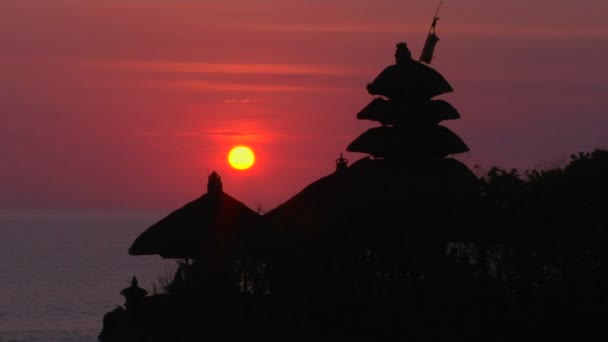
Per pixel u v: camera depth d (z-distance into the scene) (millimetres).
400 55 67250
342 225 54594
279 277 56250
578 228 49781
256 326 56031
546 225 50719
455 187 55688
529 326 49750
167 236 68625
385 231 53062
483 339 50375
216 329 57125
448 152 64250
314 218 56656
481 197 52344
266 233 57844
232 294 58656
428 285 52188
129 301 65688
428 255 52594
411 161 63906
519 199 51406
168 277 76125
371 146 63938
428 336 51375
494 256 52031
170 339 59531
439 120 65562
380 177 60750
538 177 52531
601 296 48781
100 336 68625
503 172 52750
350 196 58125
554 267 50406
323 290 54469
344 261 54188
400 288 52562
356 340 53000
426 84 65062
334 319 53812
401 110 64062
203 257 62344
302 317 54594
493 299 50906
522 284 50625
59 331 163250
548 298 49781
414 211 53312
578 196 50781
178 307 61719
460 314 51156
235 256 59500
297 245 55938
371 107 65688
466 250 53062
